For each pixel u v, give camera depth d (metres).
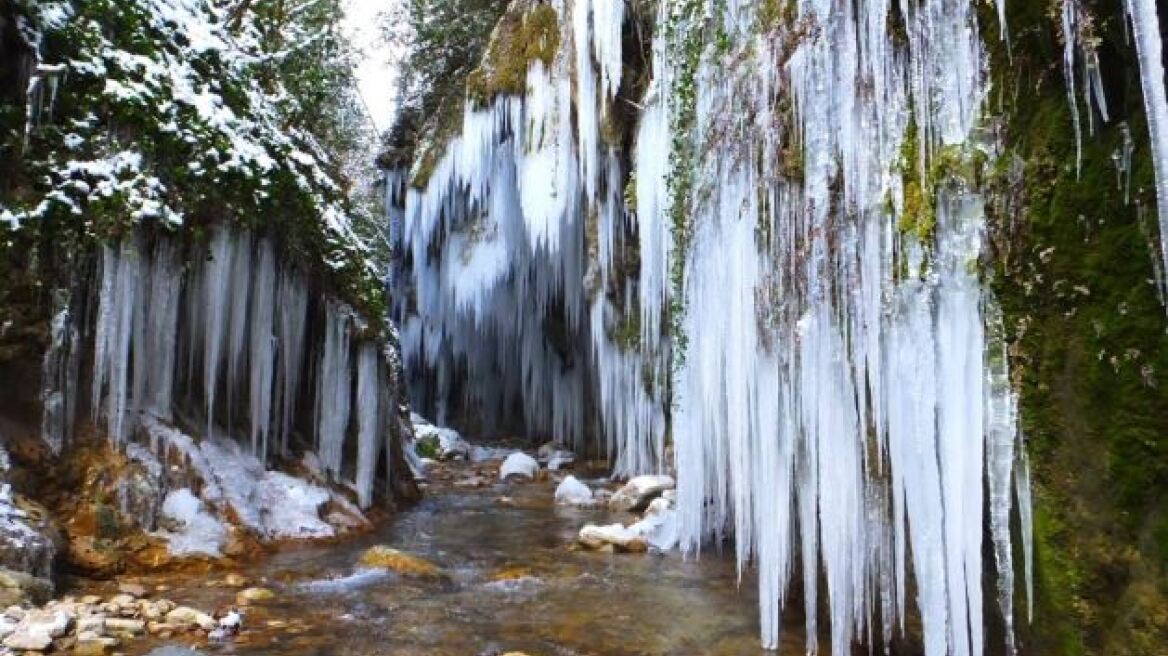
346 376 8.81
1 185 6.25
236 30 10.58
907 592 4.09
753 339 5.17
